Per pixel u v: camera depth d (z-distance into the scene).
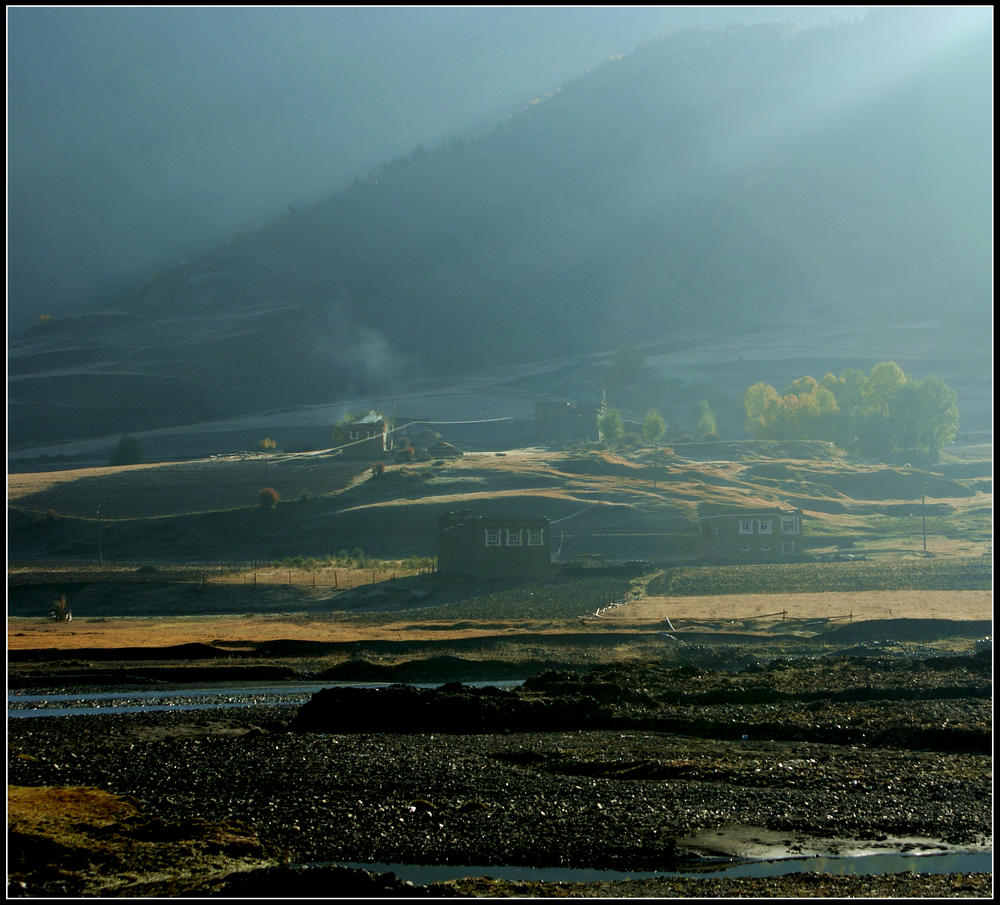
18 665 75.88
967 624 82.88
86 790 34.88
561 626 86.31
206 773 39.31
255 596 111.75
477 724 50.56
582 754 42.59
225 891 25.98
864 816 33.34
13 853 28.17
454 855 29.92
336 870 26.77
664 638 81.50
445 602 105.19
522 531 115.56
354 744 45.34
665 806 34.56
